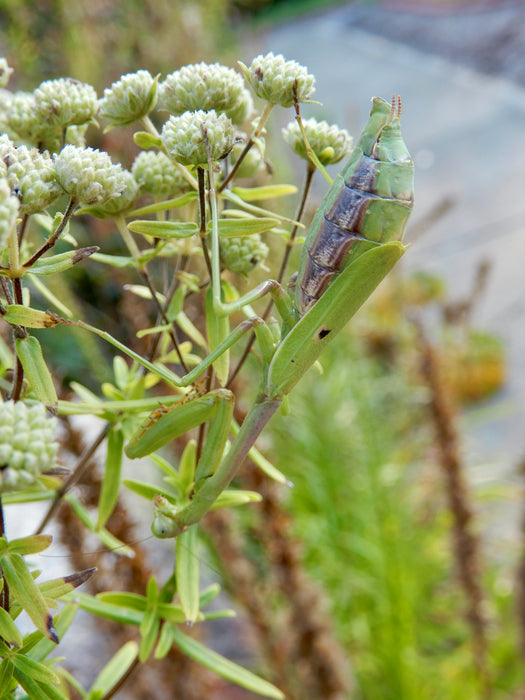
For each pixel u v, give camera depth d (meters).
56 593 0.09
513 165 0.82
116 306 0.34
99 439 0.11
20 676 0.09
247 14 0.84
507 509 0.35
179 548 0.10
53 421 0.08
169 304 0.11
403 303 0.35
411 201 0.09
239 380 0.18
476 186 0.79
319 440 0.33
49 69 0.44
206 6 0.60
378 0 1.76
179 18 0.48
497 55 1.14
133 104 0.10
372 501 0.29
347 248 0.09
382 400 0.38
